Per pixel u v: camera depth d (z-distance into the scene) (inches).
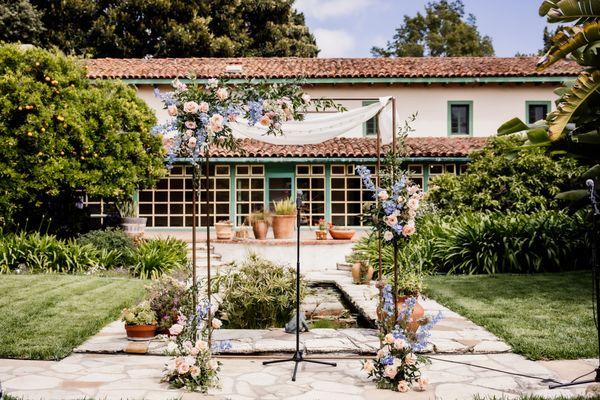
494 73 815.7
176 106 237.0
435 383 231.8
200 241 648.4
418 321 287.3
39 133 542.0
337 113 353.7
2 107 535.8
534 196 591.8
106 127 576.1
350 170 780.0
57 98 557.0
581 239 517.3
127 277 504.1
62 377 235.3
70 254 513.7
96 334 301.3
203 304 244.5
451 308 368.8
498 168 610.9
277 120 249.1
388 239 249.0
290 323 319.6
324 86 821.2
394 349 229.1
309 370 253.0
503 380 234.7
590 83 314.0
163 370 236.5
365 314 345.7
